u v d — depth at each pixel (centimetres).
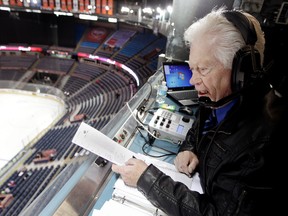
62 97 1641
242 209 93
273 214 94
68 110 1492
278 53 301
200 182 143
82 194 135
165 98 292
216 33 95
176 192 115
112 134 191
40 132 1222
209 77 103
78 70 1911
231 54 93
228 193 99
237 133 103
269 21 332
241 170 95
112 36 2019
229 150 102
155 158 179
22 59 1947
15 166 952
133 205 127
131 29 2045
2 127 1228
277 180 92
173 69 322
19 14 1839
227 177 100
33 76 1848
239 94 99
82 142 148
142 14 1573
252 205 92
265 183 92
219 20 97
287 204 94
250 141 96
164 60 386
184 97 293
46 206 131
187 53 359
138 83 1459
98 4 1659
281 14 321
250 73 98
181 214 110
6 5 1617
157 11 1402
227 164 101
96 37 2039
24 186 828
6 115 1347
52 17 1886
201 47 98
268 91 106
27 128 1247
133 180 128
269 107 100
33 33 1945
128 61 1764
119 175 150
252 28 94
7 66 1867
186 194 114
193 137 173
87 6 1667
